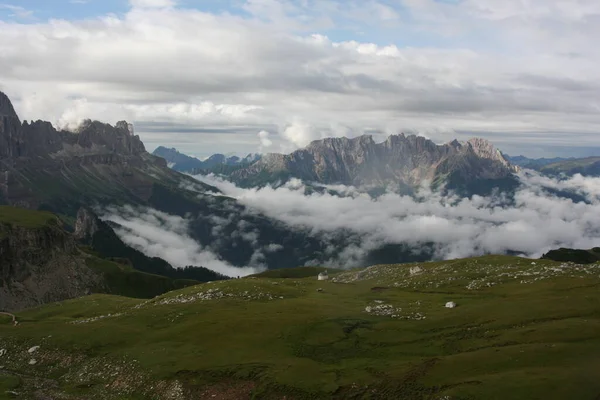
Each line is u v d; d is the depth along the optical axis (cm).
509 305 10231
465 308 10894
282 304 12825
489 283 13788
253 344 9581
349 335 9856
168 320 12012
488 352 7581
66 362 10125
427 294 13862
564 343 7562
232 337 10019
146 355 9562
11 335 11825
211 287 16338
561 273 13525
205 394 7925
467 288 13788
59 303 19150
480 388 6322
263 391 7656
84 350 10456
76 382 9200
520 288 12450
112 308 16400
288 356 8888
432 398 6406
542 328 8369
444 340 8938
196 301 14275
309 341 9538
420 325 9950
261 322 10812
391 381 7156
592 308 9375
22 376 9725
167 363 9038
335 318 10975
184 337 10356
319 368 8162
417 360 7994
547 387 6116
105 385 8862
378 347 9056
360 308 12256
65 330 11731
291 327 10381
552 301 10081
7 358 10756
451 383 6712
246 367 8462
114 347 10456
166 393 8150
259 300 13975
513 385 6266
